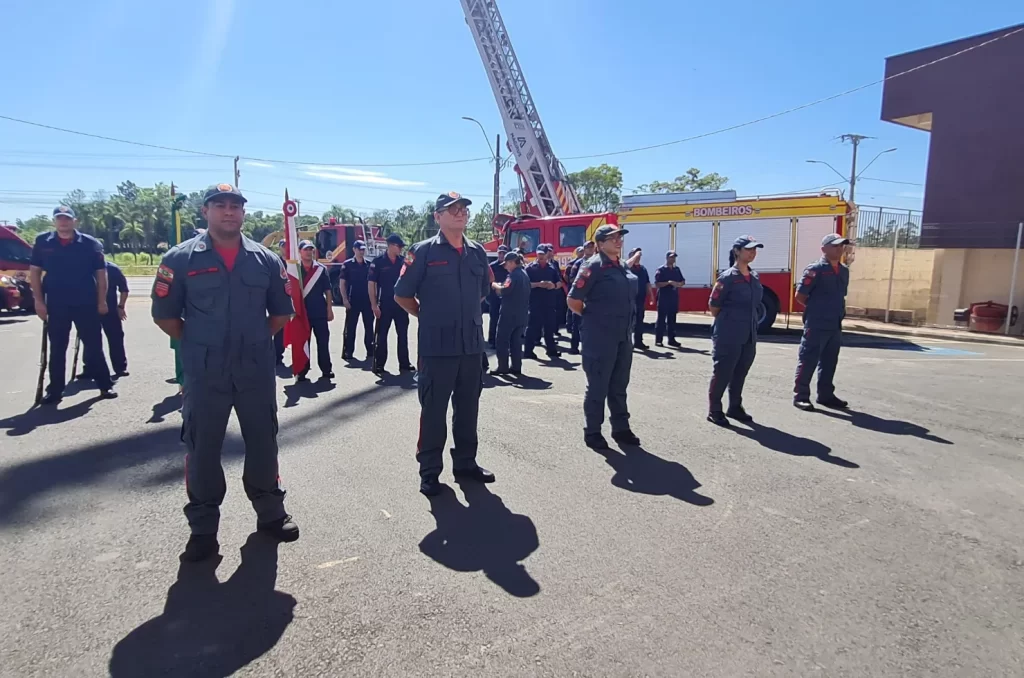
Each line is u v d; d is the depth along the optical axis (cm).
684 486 428
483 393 714
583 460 480
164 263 314
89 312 639
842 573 313
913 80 1566
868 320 1655
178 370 707
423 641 254
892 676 236
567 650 249
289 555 326
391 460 474
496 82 1959
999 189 1438
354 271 916
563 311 1262
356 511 382
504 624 266
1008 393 732
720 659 245
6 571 306
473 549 334
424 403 410
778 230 1284
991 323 1391
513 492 415
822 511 389
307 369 757
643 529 360
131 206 8450
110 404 634
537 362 952
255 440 331
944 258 1546
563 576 307
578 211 2117
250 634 258
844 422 598
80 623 264
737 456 493
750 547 340
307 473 446
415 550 332
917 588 300
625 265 522
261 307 328
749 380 805
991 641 259
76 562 315
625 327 506
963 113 1480
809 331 643
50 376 637
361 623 266
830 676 236
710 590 295
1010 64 1404
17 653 244
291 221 738
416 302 423
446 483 430
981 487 432
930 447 520
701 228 1346
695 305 1364
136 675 232
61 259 621
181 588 293
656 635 259
